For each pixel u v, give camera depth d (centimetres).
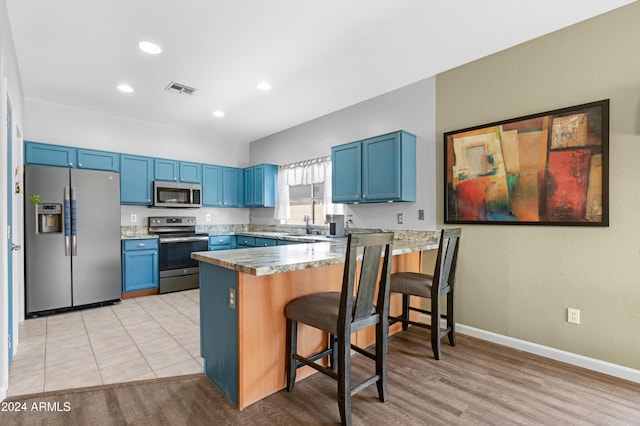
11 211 241
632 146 208
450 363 233
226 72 307
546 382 206
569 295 235
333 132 425
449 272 262
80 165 401
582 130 226
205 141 542
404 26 233
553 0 206
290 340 194
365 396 191
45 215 347
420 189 327
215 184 533
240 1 206
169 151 499
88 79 323
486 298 278
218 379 200
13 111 249
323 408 179
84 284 362
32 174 331
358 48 264
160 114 436
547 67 244
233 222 579
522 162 254
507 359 239
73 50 266
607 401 185
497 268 272
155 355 246
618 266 214
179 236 468
